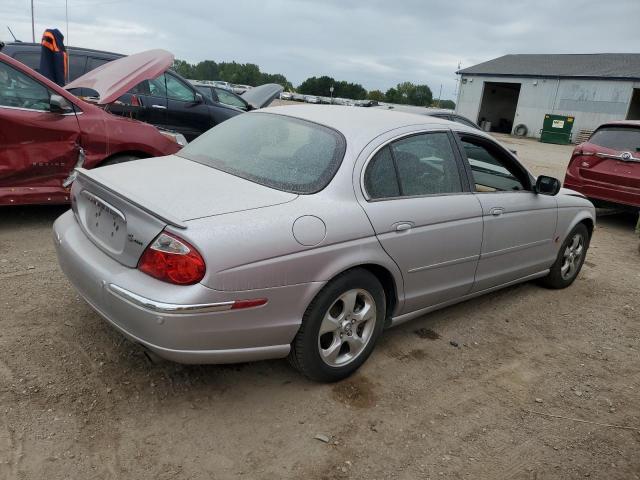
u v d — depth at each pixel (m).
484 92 41.53
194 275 2.44
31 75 5.01
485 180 4.00
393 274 3.23
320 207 2.87
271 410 2.89
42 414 2.65
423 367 3.50
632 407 3.31
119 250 2.72
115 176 3.10
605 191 7.98
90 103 5.70
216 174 3.15
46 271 4.27
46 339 3.28
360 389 3.17
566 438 2.94
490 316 4.42
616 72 34.94
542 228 4.49
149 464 2.43
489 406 3.16
